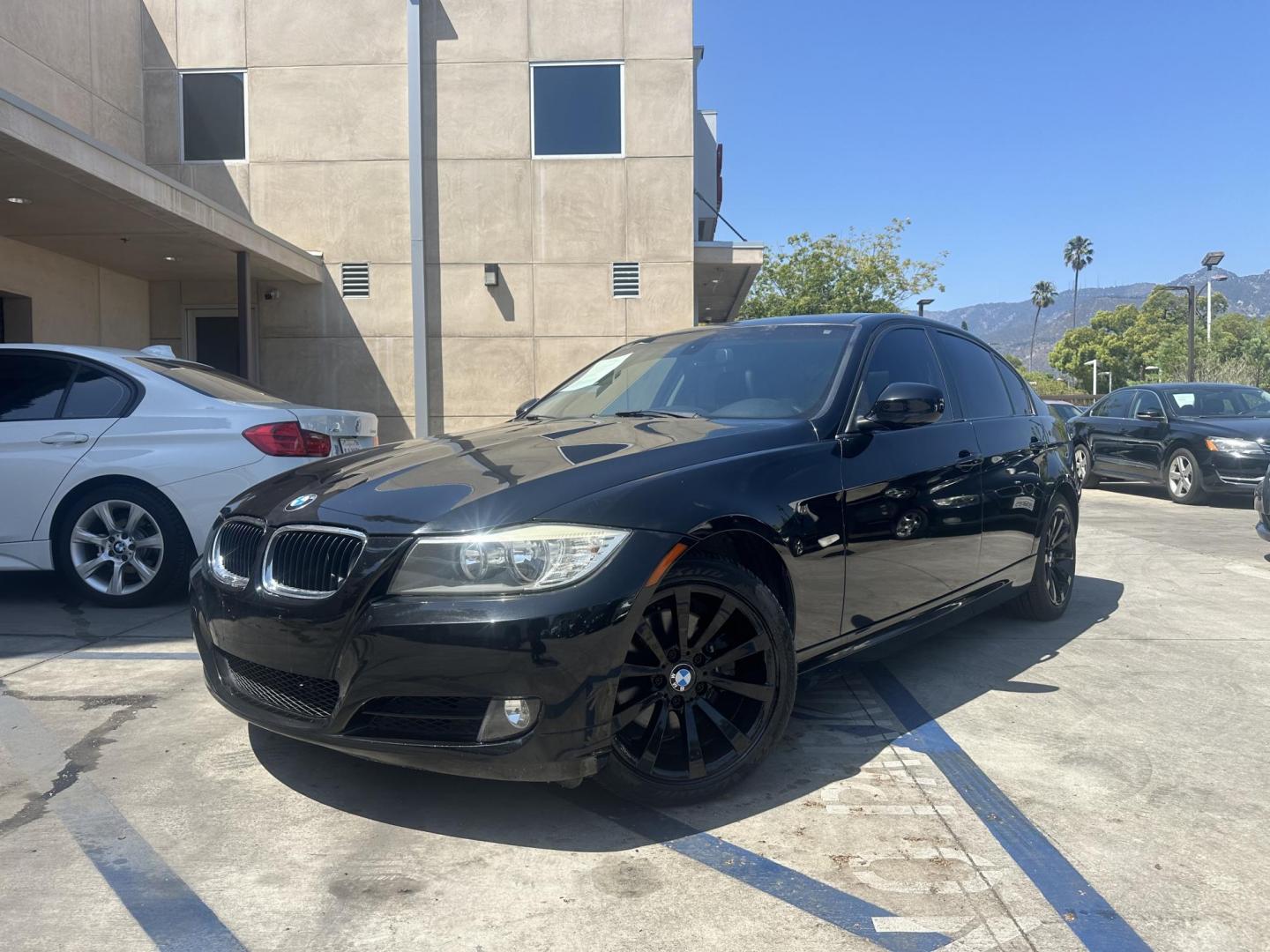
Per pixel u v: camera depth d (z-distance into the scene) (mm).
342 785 3035
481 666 2469
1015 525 4617
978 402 4656
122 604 5293
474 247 14133
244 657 2848
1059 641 4891
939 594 3975
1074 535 5445
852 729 3584
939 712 3777
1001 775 3145
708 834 2715
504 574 2514
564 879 2461
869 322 4148
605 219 14156
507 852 2607
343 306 14125
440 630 2480
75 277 12398
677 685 2789
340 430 5535
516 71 14000
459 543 2541
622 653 2566
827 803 2920
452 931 2225
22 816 2812
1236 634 5039
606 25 13977
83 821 2785
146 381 5305
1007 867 2520
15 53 10898
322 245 14086
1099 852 2605
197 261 12508
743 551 3145
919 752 3350
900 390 3527
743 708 2998
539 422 3926
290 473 3496
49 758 3242
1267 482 7145
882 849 2623
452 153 14055
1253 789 3037
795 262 32625
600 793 2988
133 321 13805
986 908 2318
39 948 2145
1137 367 98250
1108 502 12039
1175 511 10883
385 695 2533
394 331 14148
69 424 5203
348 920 2268
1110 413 13422
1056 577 5289
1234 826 2771
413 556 2570
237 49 13922
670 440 3186
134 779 3070
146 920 2264
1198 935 2201
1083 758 3295
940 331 4633
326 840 2672
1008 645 4801
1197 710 3805
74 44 12141
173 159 13977
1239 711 3793
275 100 13969
